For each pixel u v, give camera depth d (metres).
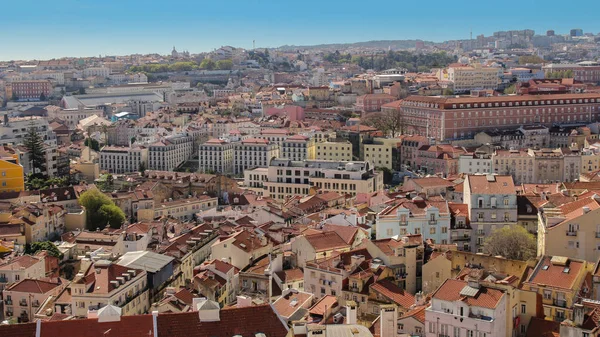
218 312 160.88
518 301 199.75
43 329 155.12
